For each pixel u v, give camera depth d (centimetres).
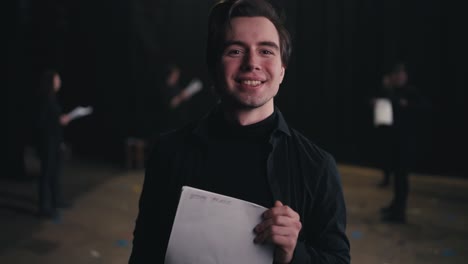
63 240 459
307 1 886
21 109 750
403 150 503
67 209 571
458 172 768
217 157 123
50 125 527
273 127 125
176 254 109
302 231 120
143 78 949
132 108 955
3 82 739
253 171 121
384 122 589
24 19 927
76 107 1003
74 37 986
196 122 131
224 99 121
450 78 764
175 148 128
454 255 416
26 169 788
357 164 862
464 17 745
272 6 121
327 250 117
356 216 536
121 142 967
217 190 121
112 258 413
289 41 124
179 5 947
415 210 563
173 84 815
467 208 572
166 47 955
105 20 956
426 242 450
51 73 529
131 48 938
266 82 117
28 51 945
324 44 882
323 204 119
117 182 737
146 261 126
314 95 902
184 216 111
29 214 547
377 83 841
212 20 122
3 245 441
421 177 760
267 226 106
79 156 1000
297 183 119
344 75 873
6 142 745
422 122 777
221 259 108
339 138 889
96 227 501
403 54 807
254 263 107
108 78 971
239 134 123
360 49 854
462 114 759
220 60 118
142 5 937
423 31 785
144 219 129
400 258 410
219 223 109
